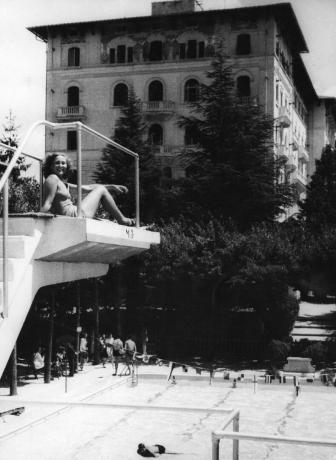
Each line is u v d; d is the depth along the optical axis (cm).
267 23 5909
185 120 4550
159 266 3338
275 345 3195
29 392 2345
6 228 638
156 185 4528
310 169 8775
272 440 554
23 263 667
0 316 625
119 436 1639
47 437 1619
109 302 3684
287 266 3228
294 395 2478
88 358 3344
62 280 762
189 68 6050
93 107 6225
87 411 2002
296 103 7562
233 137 4288
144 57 6166
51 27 6169
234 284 3195
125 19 6062
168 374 2795
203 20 6009
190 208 4156
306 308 5094
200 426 1780
